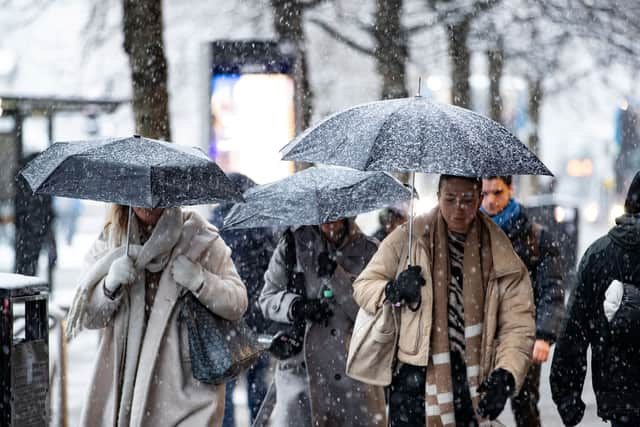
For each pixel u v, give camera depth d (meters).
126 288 14.80
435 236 14.57
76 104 37.03
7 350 15.29
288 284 17.70
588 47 48.03
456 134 13.46
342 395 17.41
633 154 82.31
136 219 14.88
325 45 58.91
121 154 13.98
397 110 13.80
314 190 17.08
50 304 21.56
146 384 14.61
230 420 21.08
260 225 16.95
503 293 14.44
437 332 14.32
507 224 19.17
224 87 39.00
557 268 19.23
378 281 14.73
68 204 66.56
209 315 14.91
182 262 14.70
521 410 19.42
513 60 49.88
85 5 51.91
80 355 32.19
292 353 17.45
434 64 51.03
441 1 44.44
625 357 14.25
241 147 39.00
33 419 15.73
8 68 62.97
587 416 24.05
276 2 41.62
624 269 14.38
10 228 47.06
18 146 36.75
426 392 14.34
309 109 42.25
